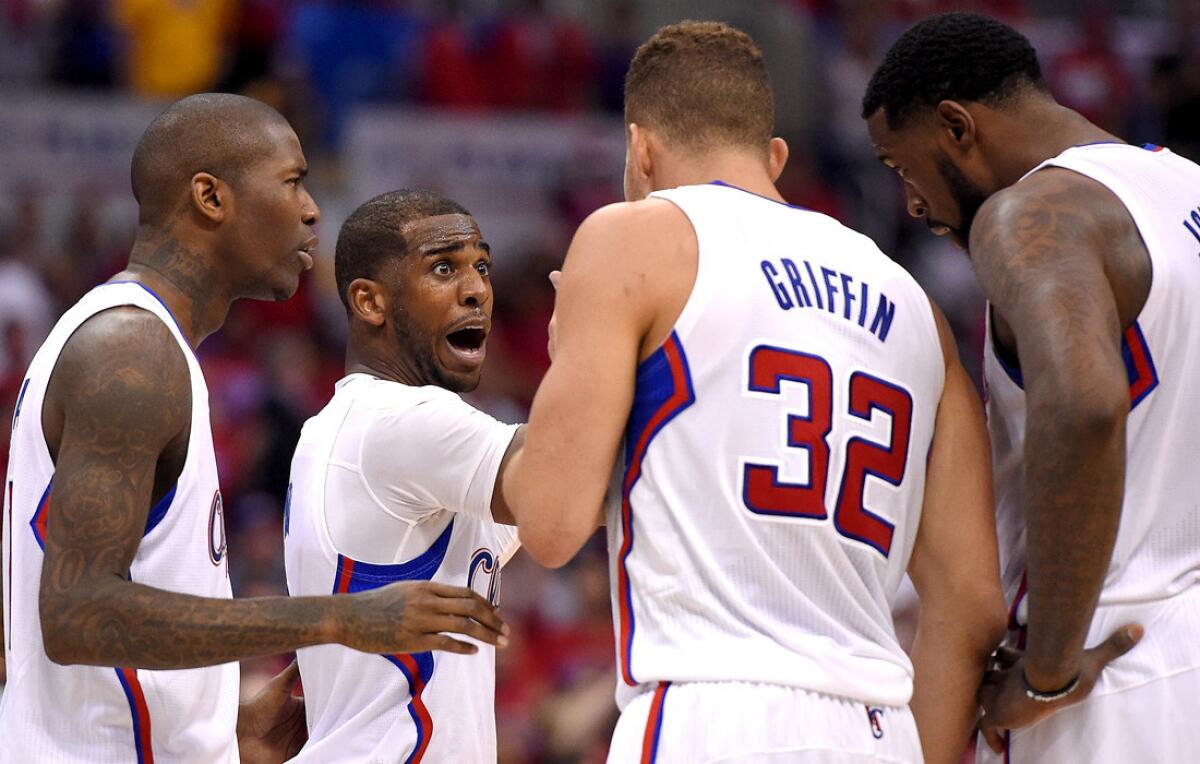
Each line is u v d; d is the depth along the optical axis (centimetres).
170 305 1056
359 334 1187
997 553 970
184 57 4103
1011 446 1001
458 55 4359
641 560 909
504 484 956
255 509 3159
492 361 3775
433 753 1104
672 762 866
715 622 881
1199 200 951
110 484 950
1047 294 869
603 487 895
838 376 910
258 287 1100
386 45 4350
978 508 968
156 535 1008
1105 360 847
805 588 895
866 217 4472
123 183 3872
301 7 4316
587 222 930
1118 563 939
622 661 909
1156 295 917
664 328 907
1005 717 952
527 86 4428
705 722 866
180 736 1023
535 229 4125
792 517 890
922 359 952
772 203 953
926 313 968
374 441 1087
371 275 1166
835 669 878
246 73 4162
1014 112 996
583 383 887
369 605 943
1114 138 991
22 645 1013
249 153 1078
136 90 4125
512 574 2912
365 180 3994
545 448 888
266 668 2275
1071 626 880
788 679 869
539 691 2583
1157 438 931
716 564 888
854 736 877
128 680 1001
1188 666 916
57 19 4103
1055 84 4769
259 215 1080
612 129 4225
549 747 2289
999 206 927
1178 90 4612
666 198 936
